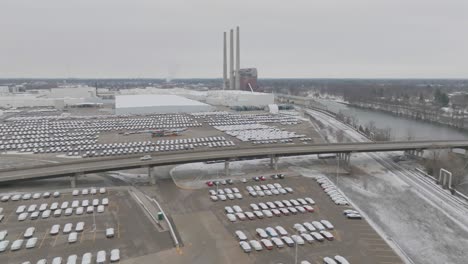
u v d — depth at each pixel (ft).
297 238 220.64
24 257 197.67
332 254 205.67
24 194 288.92
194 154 358.23
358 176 364.58
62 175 307.17
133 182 333.21
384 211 275.59
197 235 225.35
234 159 363.35
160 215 240.53
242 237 219.20
